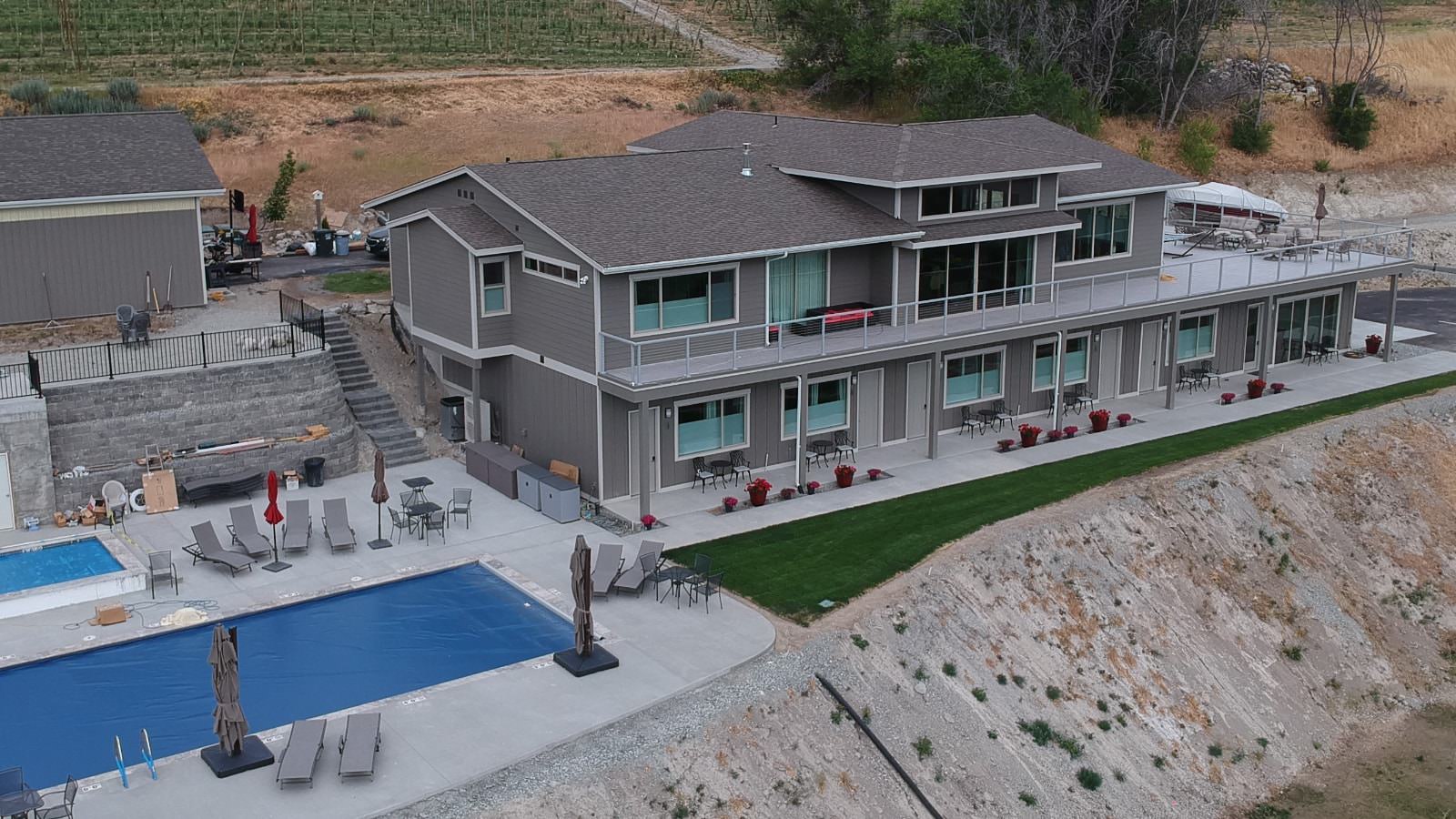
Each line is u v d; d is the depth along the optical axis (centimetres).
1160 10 7688
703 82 7800
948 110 7006
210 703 2316
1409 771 2780
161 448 3228
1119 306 3859
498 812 2025
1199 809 2580
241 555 2838
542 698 2333
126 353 3397
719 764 2222
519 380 3478
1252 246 4844
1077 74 7706
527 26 8756
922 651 2617
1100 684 2747
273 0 8362
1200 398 4203
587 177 3534
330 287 4331
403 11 8638
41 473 3014
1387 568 3416
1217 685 2875
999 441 3719
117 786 2042
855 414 3612
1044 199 3884
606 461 3247
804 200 3625
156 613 2636
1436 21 10144
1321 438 3788
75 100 6066
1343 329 4722
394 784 2064
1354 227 5981
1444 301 5584
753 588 2778
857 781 2309
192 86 6594
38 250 3631
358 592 2777
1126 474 3447
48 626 2575
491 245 3322
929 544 2983
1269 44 7994
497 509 3247
